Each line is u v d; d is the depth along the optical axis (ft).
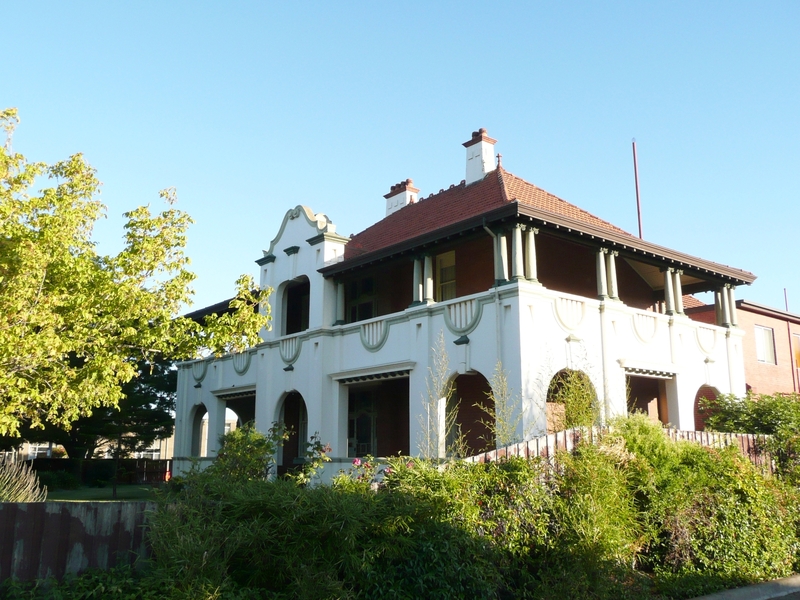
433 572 23.27
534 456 30.09
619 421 35.55
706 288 70.54
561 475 30.25
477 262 62.18
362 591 22.21
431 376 55.52
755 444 43.47
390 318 60.85
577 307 54.24
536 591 25.99
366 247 73.36
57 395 47.26
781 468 43.70
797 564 37.04
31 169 49.83
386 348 60.90
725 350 66.69
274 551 21.88
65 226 48.57
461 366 53.52
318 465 49.16
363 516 22.24
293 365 70.44
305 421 80.38
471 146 72.95
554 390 56.54
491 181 67.62
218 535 21.50
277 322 75.05
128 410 105.09
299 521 21.85
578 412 39.65
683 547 32.53
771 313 88.28
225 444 49.90
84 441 107.96
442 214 68.33
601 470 30.17
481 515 26.99
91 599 21.29
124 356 51.49
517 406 48.57
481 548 25.27
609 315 56.18
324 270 67.67
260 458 48.08
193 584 20.36
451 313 55.42
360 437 72.90
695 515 33.45
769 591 32.73
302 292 78.38
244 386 79.00
